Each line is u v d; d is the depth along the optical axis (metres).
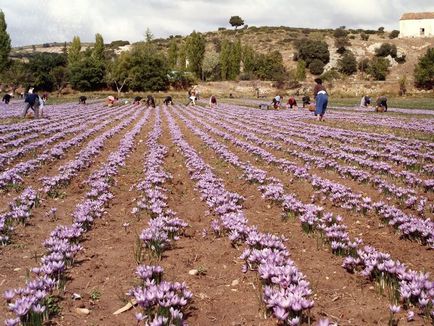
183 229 8.93
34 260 7.28
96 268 6.92
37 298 5.29
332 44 152.75
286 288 5.68
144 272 6.08
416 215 10.02
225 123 31.97
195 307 5.71
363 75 125.94
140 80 99.81
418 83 107.12
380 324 5.24
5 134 22.58
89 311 5.58
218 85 107.81
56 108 48.88
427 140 22.41
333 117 36.69
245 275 6.70
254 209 10.62
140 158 17.77
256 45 164.75
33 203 10.48
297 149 19.52
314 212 9.53
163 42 182.75
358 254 7.09
